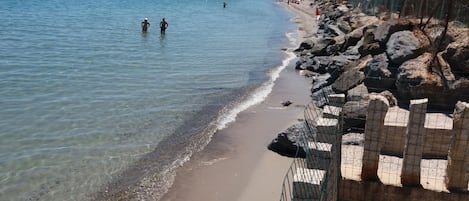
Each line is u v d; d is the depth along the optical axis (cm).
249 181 1712
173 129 2270
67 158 1911
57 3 8044
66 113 2433
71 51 4006
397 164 1268
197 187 1681
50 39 4509
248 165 1848
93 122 2322
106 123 2319
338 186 1170
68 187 1683
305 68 3650
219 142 2089
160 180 1733
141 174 1789
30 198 1602
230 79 3322
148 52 4219
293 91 2972
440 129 1349
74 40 4559
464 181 1112
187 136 2177
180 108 2603
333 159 1100
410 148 1120
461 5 2536
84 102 2625
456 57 1819
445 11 2556
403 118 1508
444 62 1853
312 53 3856
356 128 1609
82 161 1891
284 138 1908
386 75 1984
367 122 1135
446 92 1728
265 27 6625
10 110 2425
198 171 1805
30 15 6225
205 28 6112
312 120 1820
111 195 1633
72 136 2134
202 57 4125
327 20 6075
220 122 2356
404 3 3120
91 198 1612
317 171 1041
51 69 3325
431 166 1275
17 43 4197
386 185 1141
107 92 2852
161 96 2828
